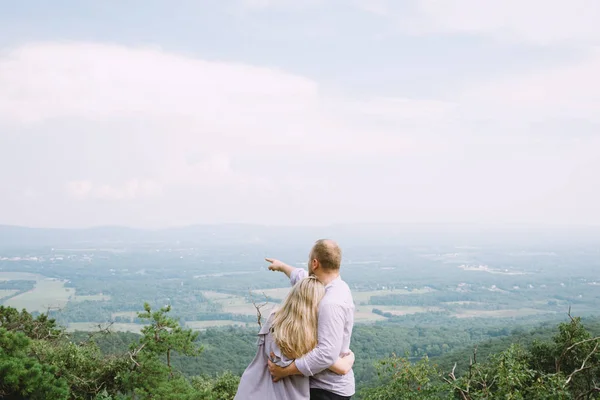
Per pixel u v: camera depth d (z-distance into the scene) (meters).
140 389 9.72
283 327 3.39
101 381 10.37
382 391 7.97
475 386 7.56
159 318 10.55
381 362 8.20
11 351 8.68
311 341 3.37
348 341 3.55
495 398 7.09
